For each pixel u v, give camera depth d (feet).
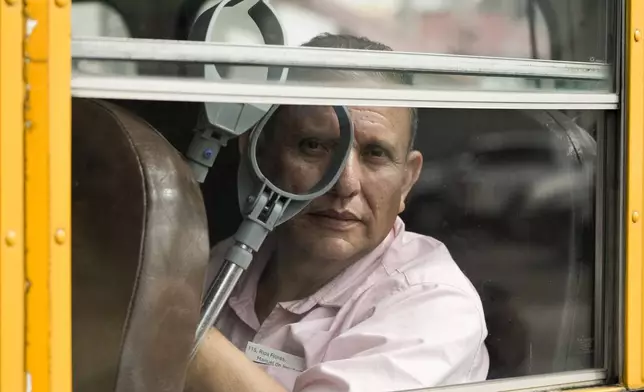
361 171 5.05
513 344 5.28
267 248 5.23
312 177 4.69
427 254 5.33
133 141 3.79
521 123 5.15
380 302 5.13
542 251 5.17
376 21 4.42
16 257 3.47
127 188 3.75
